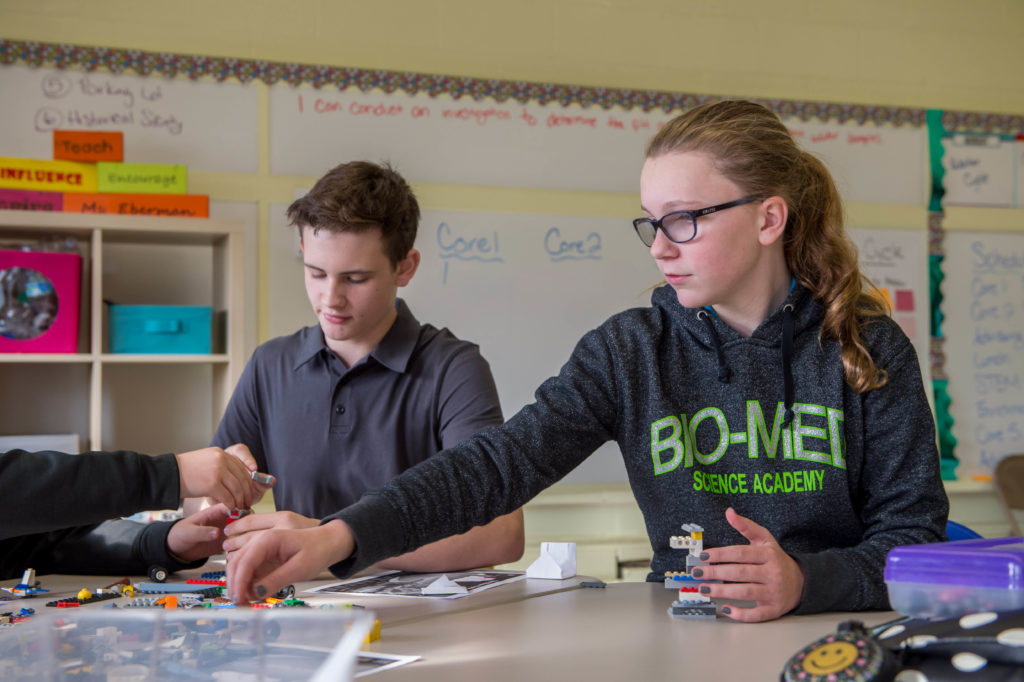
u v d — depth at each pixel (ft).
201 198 8.56
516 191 10.18
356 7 9.82
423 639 2.86
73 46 9.03
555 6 10.39
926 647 2.03
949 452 11.21
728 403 3.75
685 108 10.69
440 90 10.00
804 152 3.83
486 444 3.59
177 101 9.29
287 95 9.59
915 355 3.68
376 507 3.16
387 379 5.28
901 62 11.38
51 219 8.07
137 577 4.37
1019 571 2.18
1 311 7.95
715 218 3.48
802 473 3.62
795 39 11.06
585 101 10.41
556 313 10.27
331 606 3.45
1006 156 11.65
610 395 3.86
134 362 8.63
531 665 2.49
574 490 10.14
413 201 5.34
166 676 1.95
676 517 3.76
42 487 3.51
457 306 10.00
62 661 1.96
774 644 2.69
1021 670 1.89
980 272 11.50
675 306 3.92
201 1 9.39
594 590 3.80
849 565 3.20
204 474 3.76
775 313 3.74
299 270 9.57
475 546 4.55
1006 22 11.69
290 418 5.37
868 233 11.14
